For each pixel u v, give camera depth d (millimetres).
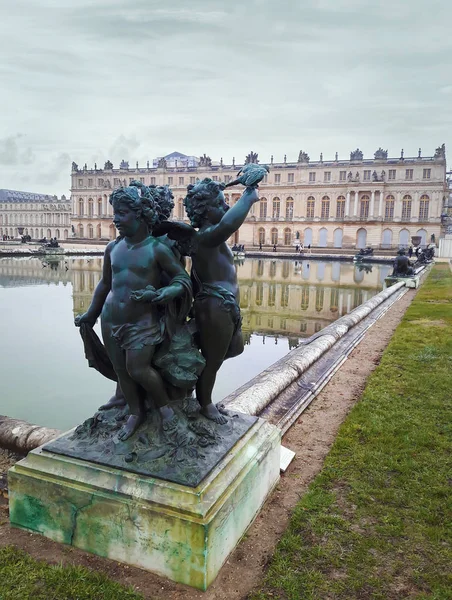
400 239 85000
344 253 71250
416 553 3215
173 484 2951
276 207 93375
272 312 18141
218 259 3473
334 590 2861
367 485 4059
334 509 3703
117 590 2785
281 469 4348
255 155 93000
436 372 7375
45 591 2779
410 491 3969
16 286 22672
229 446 3436
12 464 4352
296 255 58781
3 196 143500
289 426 5469
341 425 5367
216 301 3436
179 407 3547
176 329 3430
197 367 3379
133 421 3379
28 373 9172
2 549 3133
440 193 81812
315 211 89875
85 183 106750
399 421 5426
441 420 5461
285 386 6559
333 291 24922
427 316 13133
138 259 3188
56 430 4613
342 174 87562
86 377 8992
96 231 107188
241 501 3262
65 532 3184
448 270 34906
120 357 3297
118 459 3164
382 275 35062
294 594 2809
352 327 11445
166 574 2904
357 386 7039
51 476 3188
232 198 81875
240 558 3146
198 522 2748
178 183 97562
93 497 3027
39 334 12461
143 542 2926
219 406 3982
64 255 47281
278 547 3236
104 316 3303
